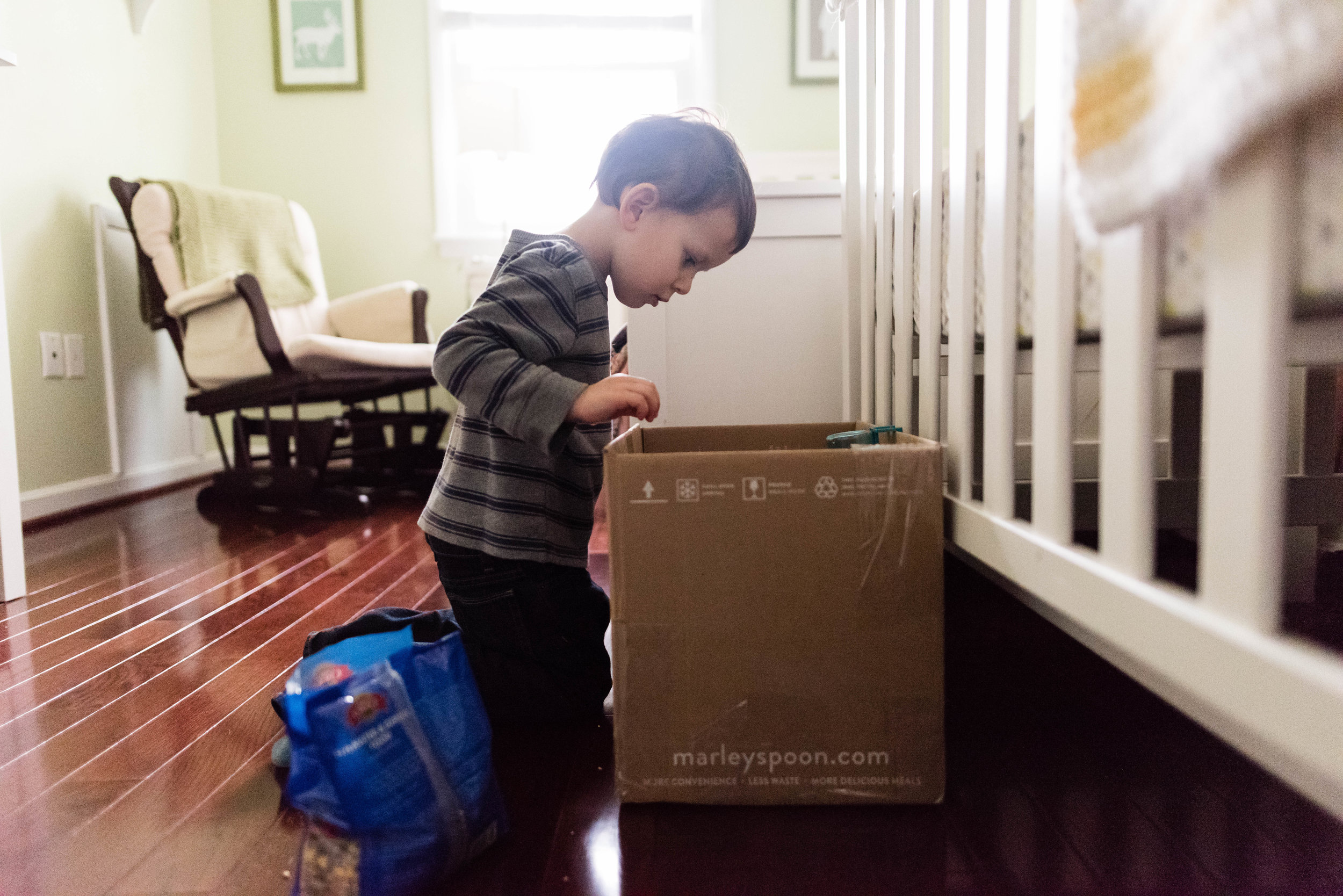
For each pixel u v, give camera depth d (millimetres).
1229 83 319
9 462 1466
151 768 850
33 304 2217
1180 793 749
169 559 1777
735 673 706
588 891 624
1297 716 341
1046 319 593
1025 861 646
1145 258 462
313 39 3230
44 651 1205
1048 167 579
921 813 712
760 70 3246
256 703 1010
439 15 3219
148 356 2727
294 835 721
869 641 696
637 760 722
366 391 2682
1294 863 639
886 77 1021
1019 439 1427
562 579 943
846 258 1230
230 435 3287
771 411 1433
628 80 3262
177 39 2980
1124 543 495
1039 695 984
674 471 695
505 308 819
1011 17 648
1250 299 363
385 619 943
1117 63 408
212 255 2527
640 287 958
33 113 2246
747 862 651
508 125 2932
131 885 653
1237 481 380
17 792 803
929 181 881
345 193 3289
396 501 2508
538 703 927
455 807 641
